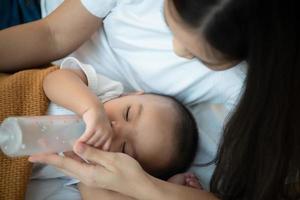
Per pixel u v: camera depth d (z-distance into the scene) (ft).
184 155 3.90
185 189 3.51
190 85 3.91
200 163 4.20
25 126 3.07
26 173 3.57
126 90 4.20
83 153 3.24
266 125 2.96
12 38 3.84
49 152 3.25
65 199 3.87
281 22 2.47
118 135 3.59
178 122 3.79
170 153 3.78
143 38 3.86
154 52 3.86
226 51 2.56
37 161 3.27
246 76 2.78
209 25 2.45
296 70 2.66
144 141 3.66
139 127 3.65
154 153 3.72
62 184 3.91
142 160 3.71
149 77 3.97
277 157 3.14
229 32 2.47
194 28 2.49
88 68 3.85
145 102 3.75
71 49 4.09
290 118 2.92
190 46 2.65
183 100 4.10
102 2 3.82
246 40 2.53
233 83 3.76
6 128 3.02
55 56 4.09
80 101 3.47
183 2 2.47
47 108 3.76
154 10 3.76
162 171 3.87
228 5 2.39
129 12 3.85
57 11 3.96
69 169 3.31
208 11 2.42
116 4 3.89
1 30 4.04
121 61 4.11
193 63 3.77
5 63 3.92
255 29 2.47
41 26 3.92
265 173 3.26
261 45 2.53
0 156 3.45
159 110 3.74
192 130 3.92
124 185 3.33
